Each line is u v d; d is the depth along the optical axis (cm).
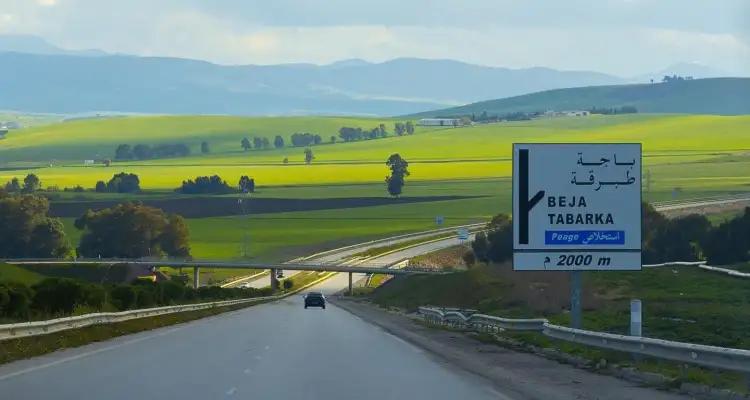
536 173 12138
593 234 12169
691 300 18050
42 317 13625
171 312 19862
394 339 13325
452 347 12050
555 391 7369
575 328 12175
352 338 13312
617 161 12219
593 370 9012
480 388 7512
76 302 15225
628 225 12206
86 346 11312
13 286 14362
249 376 8025
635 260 12188
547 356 10681
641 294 19838
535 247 12106
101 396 6644
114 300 18475
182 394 6800
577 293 12256
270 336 13488
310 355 10269
